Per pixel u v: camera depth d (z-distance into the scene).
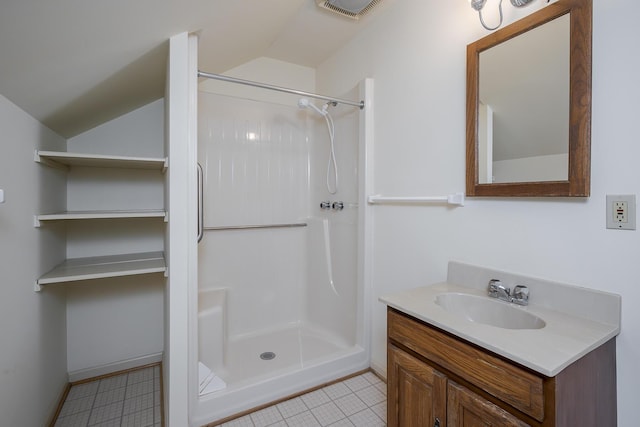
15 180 1.30
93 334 2.18
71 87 1.43
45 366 1.65
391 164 2.04
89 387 2.06
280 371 1.93
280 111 2.83
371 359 2.21
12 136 1.27
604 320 1.09
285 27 2.27
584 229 1.15
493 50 1.43
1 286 1.18
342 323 2.49
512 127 1.35
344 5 1.93
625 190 1.04
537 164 1.26
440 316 1.16
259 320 2.76
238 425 1.66
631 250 1.04
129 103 2.05
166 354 1.78
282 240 2.87
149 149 2.29
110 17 1.10
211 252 2.55
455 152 1.62
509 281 1.37
